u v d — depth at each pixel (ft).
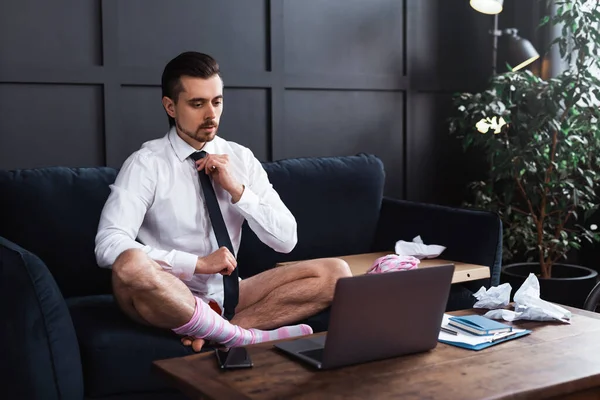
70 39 9.53
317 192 9.82
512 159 10.60
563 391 4.60
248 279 7.75
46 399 6.19
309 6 11.09
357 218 10.09
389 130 12.00
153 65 10.04
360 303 4.88
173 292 6.43
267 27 10.80
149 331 6.72
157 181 7.40
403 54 11.96
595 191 11.71
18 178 8.23
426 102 12.25
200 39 10.33
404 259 8.08
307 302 7.45
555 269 11.20
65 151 9.65
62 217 8.27
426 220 9.71
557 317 6.02
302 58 11.10
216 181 7.47
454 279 8.46
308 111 11.24
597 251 11.91
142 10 9.91
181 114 7.37
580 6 10.54
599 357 5.09
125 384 6.55
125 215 7.11
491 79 11.40
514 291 10.54
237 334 6.72
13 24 9.19
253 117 10.84
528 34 12.41
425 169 12.35
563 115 10.56
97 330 6.66
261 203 7.55
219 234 7.35
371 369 4.91
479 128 10.61
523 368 4.87
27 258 6.17
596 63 10.46
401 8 11.88
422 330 5.22
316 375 4.79
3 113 9.25
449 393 4.43
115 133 9.86
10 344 6.17
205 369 4.92
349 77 11.43
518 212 11.85
